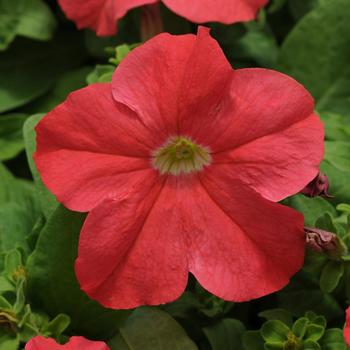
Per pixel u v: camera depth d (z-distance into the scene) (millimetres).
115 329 324
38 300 326
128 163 300
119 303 303
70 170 296
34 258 322
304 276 333
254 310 347
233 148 299
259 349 318
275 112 292
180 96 295
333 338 314
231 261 302
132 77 294
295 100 292
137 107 295
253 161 295
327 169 350
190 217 305
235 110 295
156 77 294
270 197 294
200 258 303
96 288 301
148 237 303
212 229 303
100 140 296
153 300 304
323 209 334
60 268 321
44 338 294
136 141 298
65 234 319
